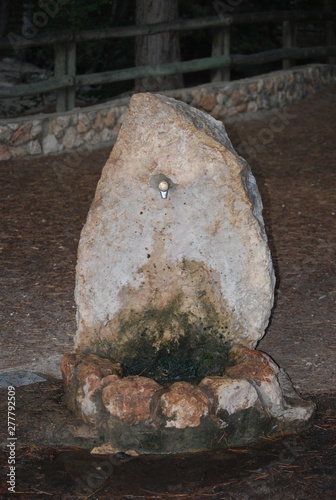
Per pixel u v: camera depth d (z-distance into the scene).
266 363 4.30
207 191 4.31
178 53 10.57
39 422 4.24
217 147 4.27
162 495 3.89
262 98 10.76
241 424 4.20
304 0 12.31
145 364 4.49
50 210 7.14
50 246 6.41
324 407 4.46
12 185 7.75
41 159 8.60
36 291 5.70
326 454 4.13
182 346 4.50
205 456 4.12
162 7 10.30
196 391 4.13
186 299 4.46
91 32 9.23
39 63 13.11
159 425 4.12
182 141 4.26
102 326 4.44
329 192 7.62
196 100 9.94
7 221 6.87
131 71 9.70
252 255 4.38
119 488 3.93
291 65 11.79
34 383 4.60
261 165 8.62
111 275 4.39
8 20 12.59
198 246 4.38
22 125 8.52
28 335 5.14
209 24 10.34
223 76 10.60
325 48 12.16
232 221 4.33
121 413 4.12
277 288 5.77
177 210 4.34
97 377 4.21
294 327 5.27
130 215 4.35
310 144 9.45
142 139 4.27
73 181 7.95
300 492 3.90
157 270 4.41
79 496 3.89
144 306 4.45
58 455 4.12
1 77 11.94
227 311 4.45
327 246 6.43
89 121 9.05
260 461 4.09
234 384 4.16
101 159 8.74
